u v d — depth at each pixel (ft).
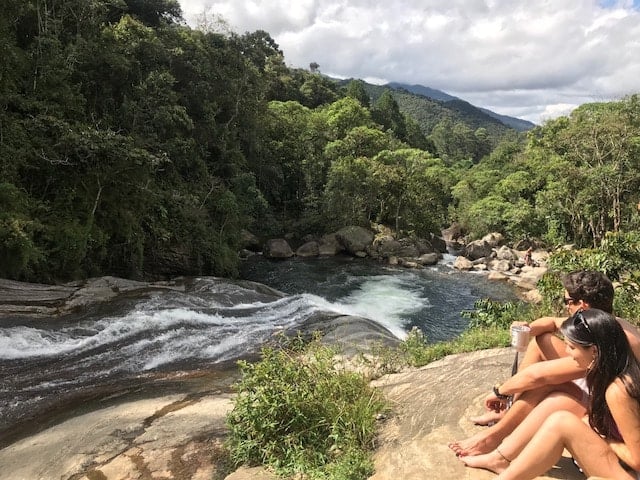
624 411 8.00
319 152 135.54
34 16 68.39
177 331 34.35
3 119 51.06
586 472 8.59
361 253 95.96
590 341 8.49
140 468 14.02
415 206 111.86
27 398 22.97
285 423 13.73
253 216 101.24
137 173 55.31
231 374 26.58
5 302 35.55
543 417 9.59
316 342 20.43
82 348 30.12
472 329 25.77
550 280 25.70
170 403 20.48
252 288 50.83
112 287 43.47
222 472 13.30
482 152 354.13
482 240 105.91
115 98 76.48
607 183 91.61
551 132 139.85
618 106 117.60
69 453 15.58
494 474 10.35
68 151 50.78
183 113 79.25
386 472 11.37
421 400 15.30
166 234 65.31
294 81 211.00
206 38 106.01
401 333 45.06
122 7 96.12
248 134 110.73
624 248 25.79
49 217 49.37
